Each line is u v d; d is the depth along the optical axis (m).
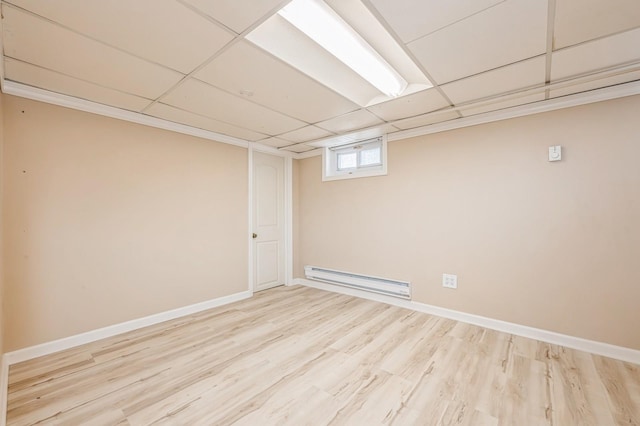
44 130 2.34
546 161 2.54
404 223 3.43
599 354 2.29
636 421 1.57
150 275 2.95
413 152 3.35
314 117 2.98
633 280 2.19
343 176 4.04
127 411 1.67
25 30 1.56
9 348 2.15
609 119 2.28
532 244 2.60
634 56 1.85
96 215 2.61
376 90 2.54
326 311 3.33
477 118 2.88
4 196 2.15
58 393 1.82
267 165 4.34
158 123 3.01
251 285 3.95
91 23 1.51
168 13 1.44
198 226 3.37
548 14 1.47
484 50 1.80
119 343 2.52
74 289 2.47
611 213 2.27
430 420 1.58
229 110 2.78
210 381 1.96
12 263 2.18
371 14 1.55
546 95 2.43
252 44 1.72
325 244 4.29
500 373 2.03
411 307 3.38
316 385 1.91
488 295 2.83
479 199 2.88
